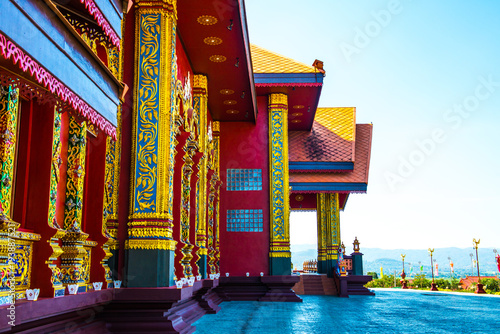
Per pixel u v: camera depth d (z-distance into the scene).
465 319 11.64
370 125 24.25
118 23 4.99
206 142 14.09
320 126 23.77
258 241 16.67
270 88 17.27
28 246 5.39
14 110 5.04
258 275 16.38
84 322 6.44
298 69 17.02
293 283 16.06
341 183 22.42
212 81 14.46
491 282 41.88
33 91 4.25
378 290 28.09
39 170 5.73
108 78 4.99
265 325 9.81
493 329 9.79
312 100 18.55
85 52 4.39
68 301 5.49
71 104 4.10
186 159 10.72
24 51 3.37
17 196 5.60
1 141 4.86
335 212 24.89
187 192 10.84
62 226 6.31
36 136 5.79
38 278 5.43
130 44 8.45
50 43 3.74
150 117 8.09
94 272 7.18
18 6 3.30
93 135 7.53
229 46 12.34
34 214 5.62
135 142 8.02
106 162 7.65
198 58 13.03
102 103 4.81
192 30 11.48
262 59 17.61
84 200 7.42
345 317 11.66
